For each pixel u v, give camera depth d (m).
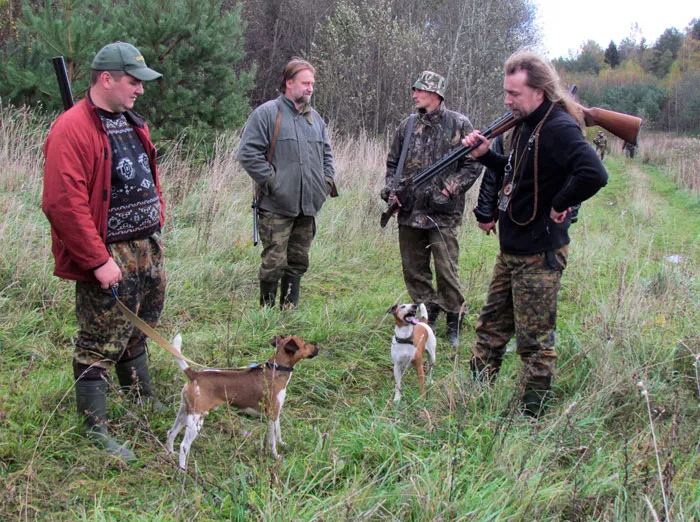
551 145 3.28
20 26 9.67
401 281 6.44
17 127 7.93
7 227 5.54
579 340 4.55
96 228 2.96
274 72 24.72
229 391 3.11
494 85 18.05
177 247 6.45
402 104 16.19
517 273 3.57
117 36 9.33
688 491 2.81
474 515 2.54
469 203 9.41
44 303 4.76
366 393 4.06
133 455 3.07
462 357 4.71
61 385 3.56
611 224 10.26
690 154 19.56
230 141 9.60
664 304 4.90
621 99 47.28
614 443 3.38
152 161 3.34
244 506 2.52
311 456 3.09
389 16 17.00
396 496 2.69
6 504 2.50
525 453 3.05
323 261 6.69
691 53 61.16
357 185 9.68
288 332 4.79
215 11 10.27
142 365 3.52
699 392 3.60
